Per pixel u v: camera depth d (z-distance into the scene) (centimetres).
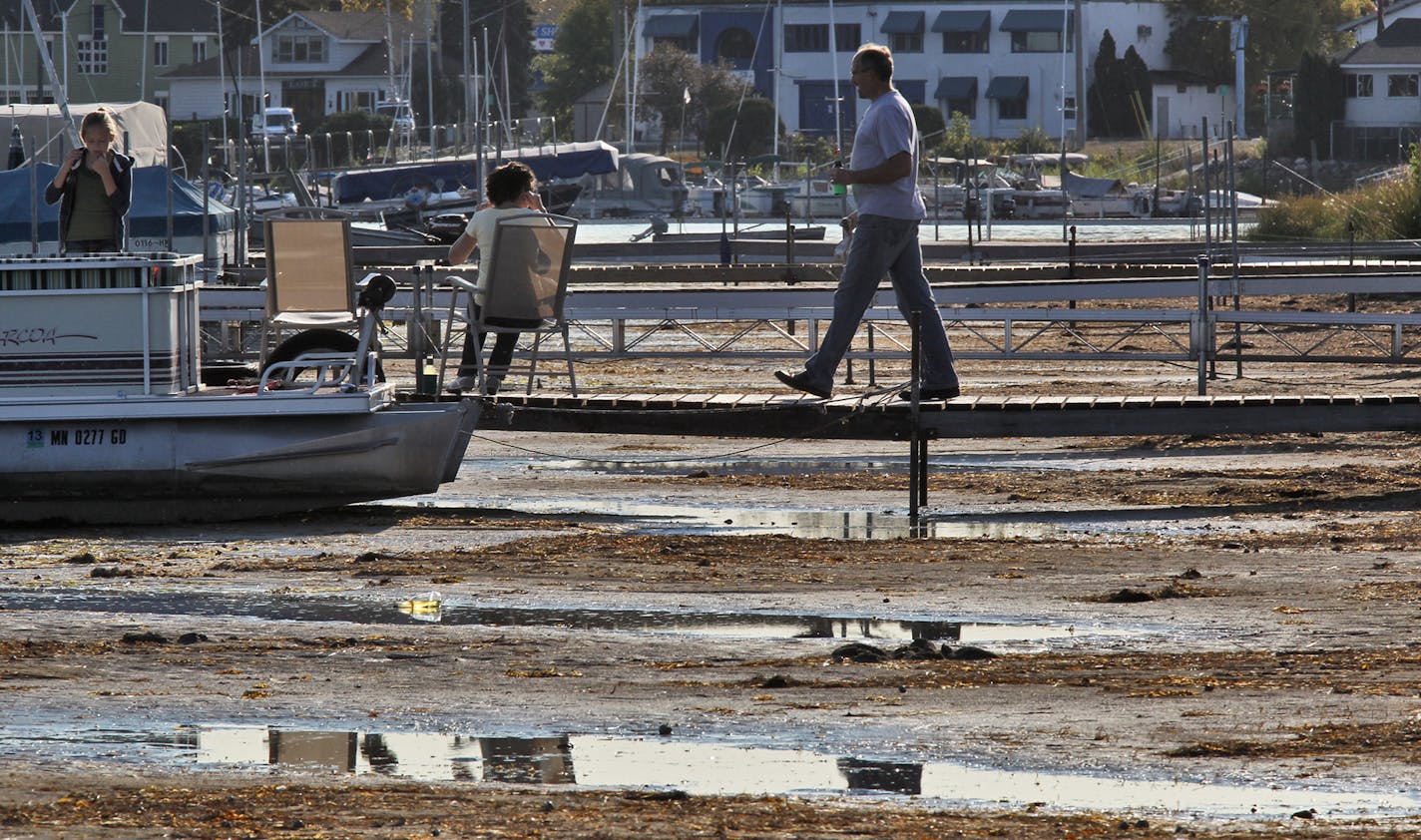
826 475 3244
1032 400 2875
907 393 2905
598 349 5234
